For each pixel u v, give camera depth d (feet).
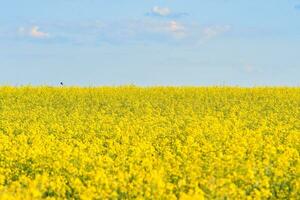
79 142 88.12
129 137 97.35
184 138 94.63
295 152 73.92
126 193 54.13
